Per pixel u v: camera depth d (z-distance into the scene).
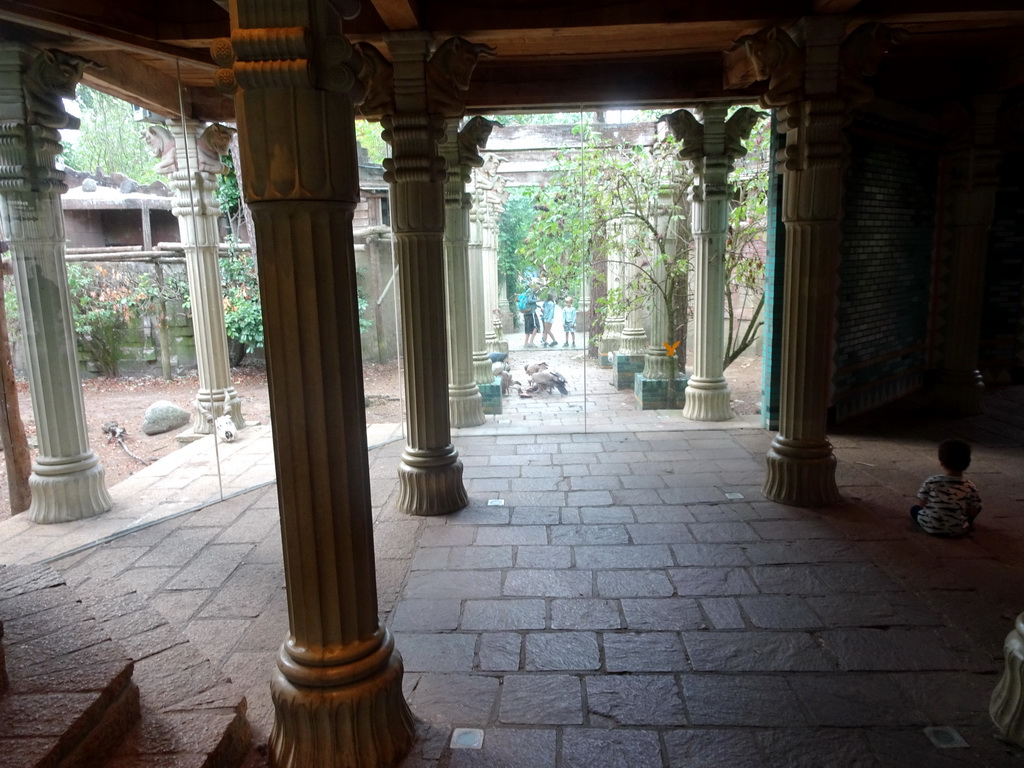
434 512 4.92
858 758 2.48
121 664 2.45
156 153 6.82
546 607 3.59
